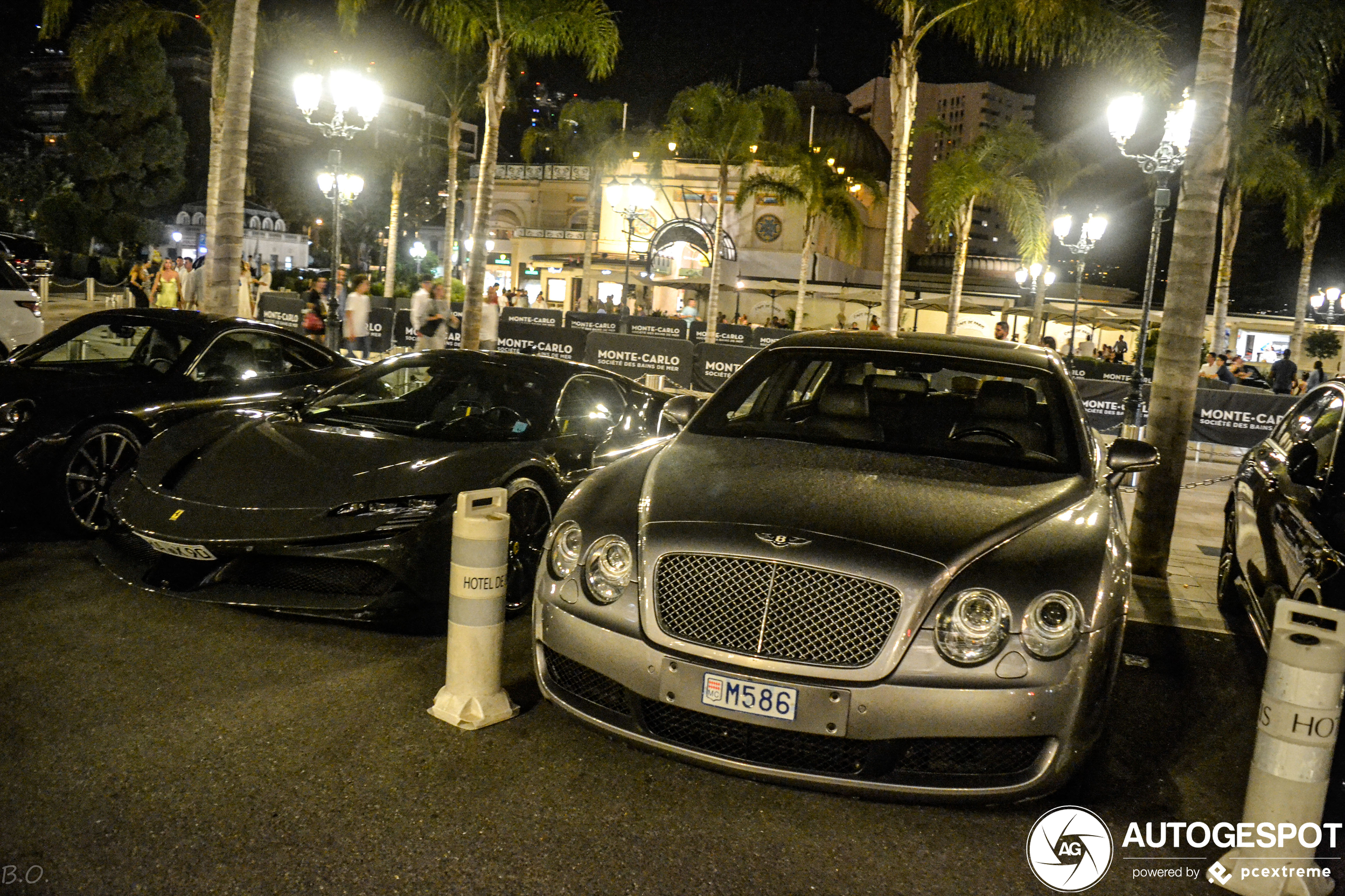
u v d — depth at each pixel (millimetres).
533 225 49156
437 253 85062
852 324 38125
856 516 3242
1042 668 2926
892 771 2963
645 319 24328
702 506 3336
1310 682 2795
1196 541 8516
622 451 5766
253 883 2562
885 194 32188
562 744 3508
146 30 21156
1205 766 3754
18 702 3508
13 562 5090
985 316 42156
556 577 3400
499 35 15070
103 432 5625
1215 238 6496
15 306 9977
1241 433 13875
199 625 4410
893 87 15516
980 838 3070
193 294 16875
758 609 3010
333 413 5465
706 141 27062
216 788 3025
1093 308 37625
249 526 4309
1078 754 2980
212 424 5156
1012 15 13852
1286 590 4277
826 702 2900
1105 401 15023
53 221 44250
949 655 2910
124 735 3322
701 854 2865
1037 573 3047
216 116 21062
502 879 2662
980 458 3986
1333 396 5102
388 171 32656
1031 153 24766
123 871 2568
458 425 5309
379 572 4332
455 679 3648
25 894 2436
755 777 3021
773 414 4789
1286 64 9273
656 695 3068
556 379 5715
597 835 2920
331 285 17859
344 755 3305
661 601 3129
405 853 2752
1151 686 4617
